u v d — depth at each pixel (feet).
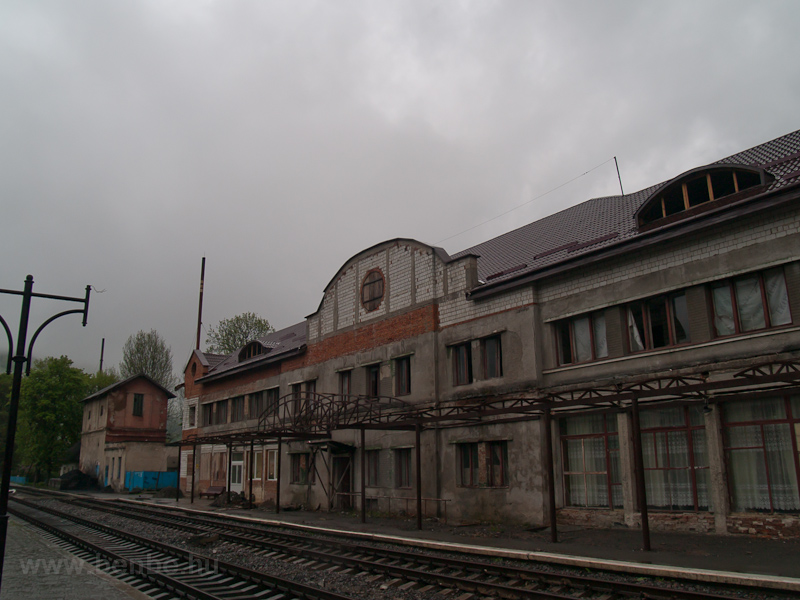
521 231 89.45
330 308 95.50
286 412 102.83
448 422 70.85
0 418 227.81
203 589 36.50
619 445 54.85
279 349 112.88
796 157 51.78
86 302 32.12
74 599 34.30
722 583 31.35
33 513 94.79
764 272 47.01
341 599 31.27
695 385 39.96
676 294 52.60
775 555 37.40
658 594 30.17
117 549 54.24
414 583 36.35
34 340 30.32
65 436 193.88
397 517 74.64
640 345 54.65
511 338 64.64
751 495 46.32
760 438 46.29
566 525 57.16
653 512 51.62
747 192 49.16
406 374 79.20
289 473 100.42
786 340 44.68
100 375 229.25
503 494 63.00
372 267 87.35
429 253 77.10
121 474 162.50
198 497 131.13
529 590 31.63
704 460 49.34
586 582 32.96
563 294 60.95
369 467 82.84
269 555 48.44
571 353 60.23
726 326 49.03
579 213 81.15
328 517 76.79
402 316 79.92
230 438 92.27
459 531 56.85
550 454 47.75
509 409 50.65
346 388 90.22
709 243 49.83
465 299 70.95
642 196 71.77
